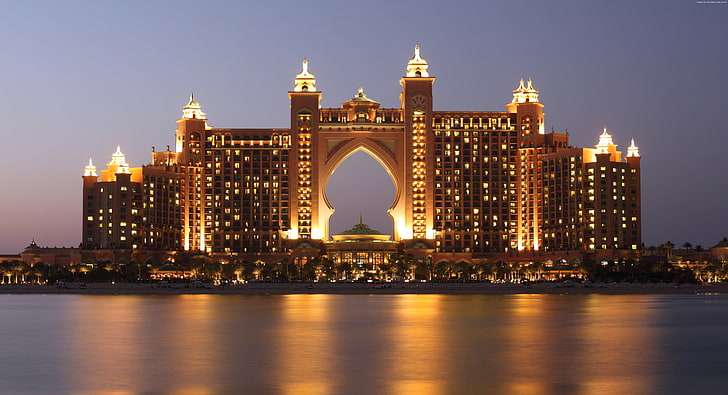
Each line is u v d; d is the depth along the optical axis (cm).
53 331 17612
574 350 14425
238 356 13675
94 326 18675
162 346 15025
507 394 10562
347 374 11925
